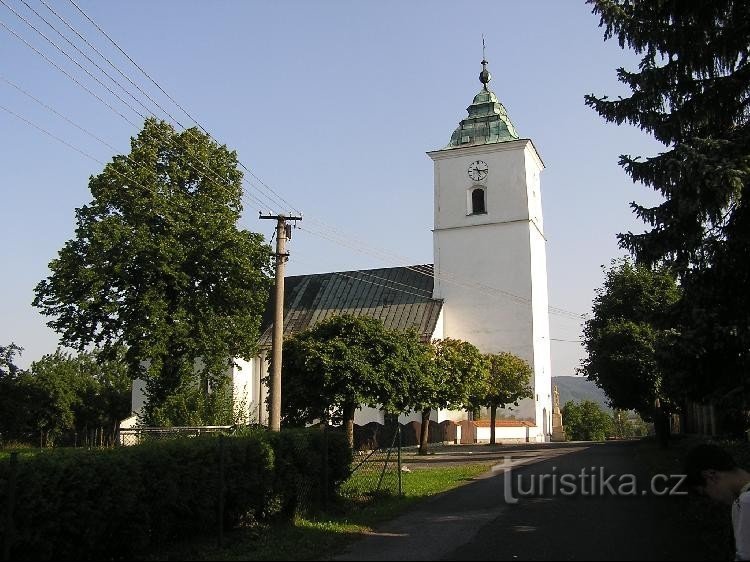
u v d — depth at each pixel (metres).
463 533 11.52
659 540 10.45
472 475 21.66
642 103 13.11
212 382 36.06
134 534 9.27
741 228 12.00
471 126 54.28
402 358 27.56
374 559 9.61
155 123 36.22
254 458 11.92
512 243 51.53
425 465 27.36
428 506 14.89
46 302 35.00
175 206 35.12
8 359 44.31
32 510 7.75
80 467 8.42
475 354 36.50
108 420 60.25
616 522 12.02
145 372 35.59
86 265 34.19
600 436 98.25
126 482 8.99
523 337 50.25
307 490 13.60
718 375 12.62
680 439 35.56
